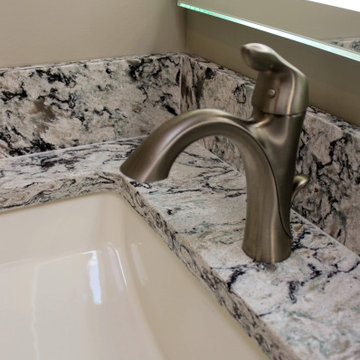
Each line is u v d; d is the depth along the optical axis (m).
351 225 0.56
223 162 0.77
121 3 0.75
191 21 0.80
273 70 0.46
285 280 0.52
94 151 0.78
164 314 0.63
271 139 0.48
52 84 0.73
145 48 0.80
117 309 0.68
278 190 0.51
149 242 0.68
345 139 0.54
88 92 0.76
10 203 0.68
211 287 0.54
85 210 0.74
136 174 0.41
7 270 0.71
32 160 0.75
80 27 0.74
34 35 0.71
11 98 0.71
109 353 0.61
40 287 0.69
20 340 0.61
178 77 0.82
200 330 0.57
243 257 0.55
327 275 0.53
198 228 0.60
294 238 0.59
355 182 0.54
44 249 0.74
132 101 0.80
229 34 0.73
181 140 0.42
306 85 0.47
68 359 0.60
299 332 0.45
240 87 0.68
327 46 0.55
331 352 0.43
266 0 0.63
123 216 0.75
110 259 0.74
